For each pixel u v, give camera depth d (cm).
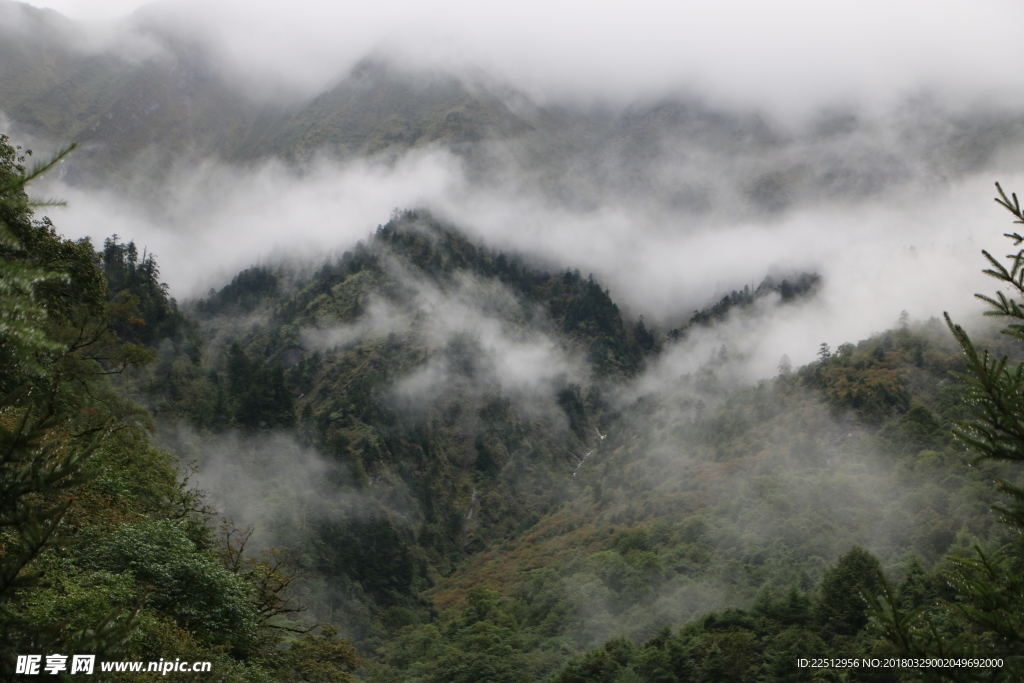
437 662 8388
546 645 8981
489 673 7825
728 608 6725
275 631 3134
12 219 2180
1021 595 707
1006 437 738
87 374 3844
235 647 2419
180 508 3147
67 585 1510
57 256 2612
